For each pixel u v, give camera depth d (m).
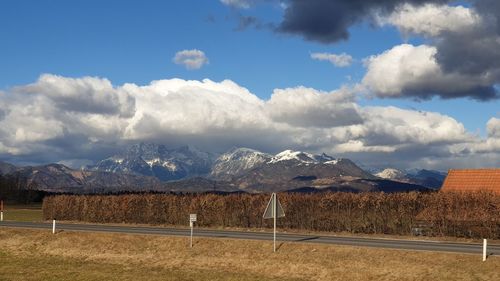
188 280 34.09
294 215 58.84
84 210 73.19
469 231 48.31
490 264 32.47
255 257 39.97
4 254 46.94
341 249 38.81
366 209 54.50
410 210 52.09
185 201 66.38
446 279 31.64
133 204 69.94
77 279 34.47
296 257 38.62
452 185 60.81
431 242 44.34
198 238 46.09
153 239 47.34
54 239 50.88
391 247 39.06
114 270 38.22
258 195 62.19
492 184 58.47
